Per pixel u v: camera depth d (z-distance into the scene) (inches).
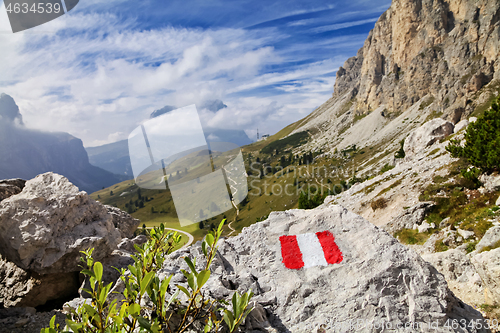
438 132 1456.7
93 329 95.0
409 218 858.8
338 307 147.3
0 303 319.6
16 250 300.4
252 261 179.0
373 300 147.1
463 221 701.9
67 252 308.3
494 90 5797.2
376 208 1125.7
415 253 164.1
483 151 827.4
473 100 5984.3
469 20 7101.4
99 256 331.9
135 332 119.9
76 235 327.0
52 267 307.7
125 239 429.4
